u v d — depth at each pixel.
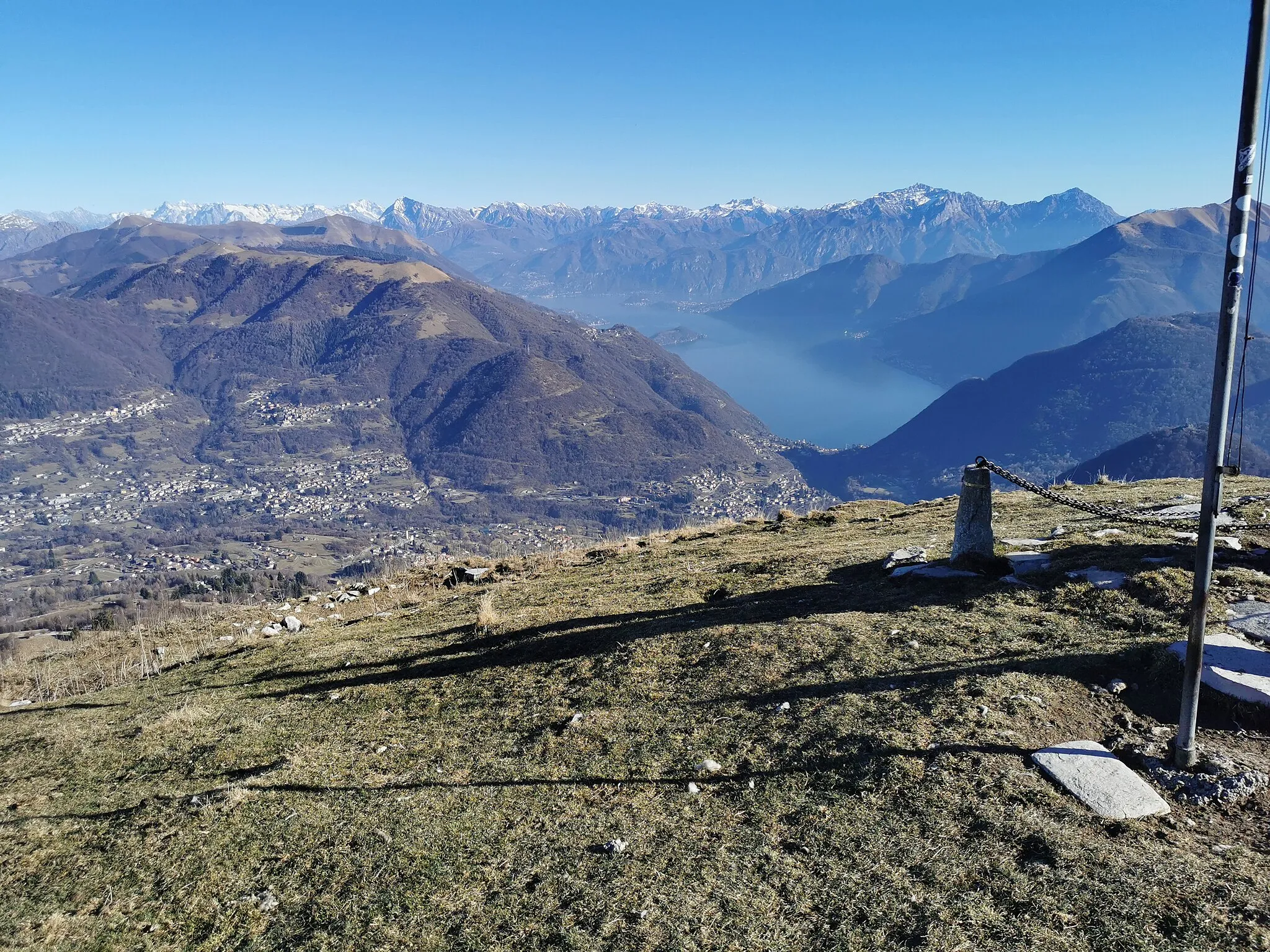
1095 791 7.55
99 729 14.66
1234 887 6.06
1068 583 13.07
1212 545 7.52
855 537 22.08
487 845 8.32
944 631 11.97
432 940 6.91
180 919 7.84
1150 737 8.45
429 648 16.48
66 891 8.60
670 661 12.78
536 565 26.52
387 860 8.27
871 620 12.97
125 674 21.75
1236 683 8.88
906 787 8.02
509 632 16.14
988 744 8.55
